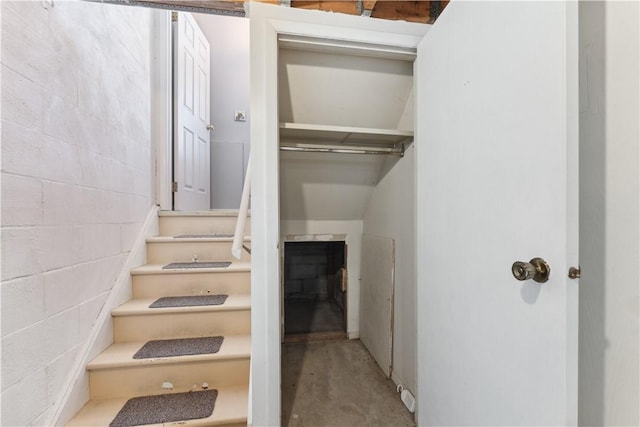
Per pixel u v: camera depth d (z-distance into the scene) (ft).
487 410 2.88
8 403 3.12
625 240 2.23
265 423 4.02
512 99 2.56
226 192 10.67
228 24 10.64
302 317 9.32
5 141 3.12
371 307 7.08
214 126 10.54
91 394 4.37
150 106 7.04
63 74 4.05
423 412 4.20
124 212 5.71
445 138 3.60
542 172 2.27
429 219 4.00
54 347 3.78
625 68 2.23
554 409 2.18
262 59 3.94
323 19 4.07
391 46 4.34
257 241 4.00
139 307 5.22
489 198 2.84
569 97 2.08
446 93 3.58
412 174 5.15
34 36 3.52
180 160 8.13
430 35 3.96
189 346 4.93
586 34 2.52
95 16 4.81
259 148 3.98
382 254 6.44
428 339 4.05
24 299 3.34
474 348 3.07
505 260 2.65
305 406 5.11
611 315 2.34
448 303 3.55
